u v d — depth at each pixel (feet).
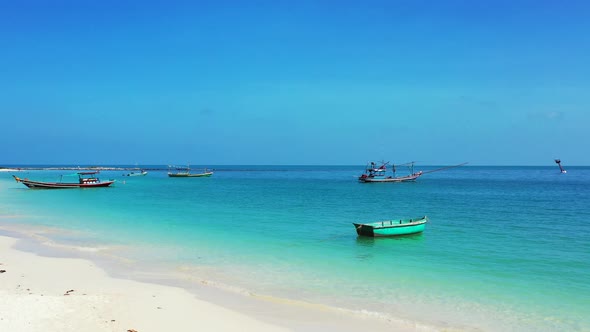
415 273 57.77
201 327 37.63
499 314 42.83
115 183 298.15
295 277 55.21
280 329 38.04
